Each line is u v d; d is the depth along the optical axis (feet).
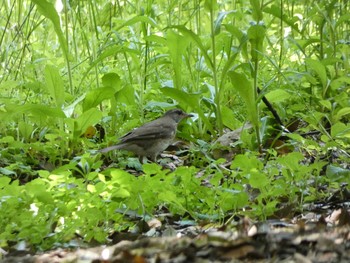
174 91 39.24
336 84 40.65
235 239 19.72
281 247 19.17
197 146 39.34
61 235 24.57
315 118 36.32
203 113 40.47
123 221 27.14
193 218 27.91
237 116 44.21
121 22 45.03
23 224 24.36
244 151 38.17
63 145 37.14
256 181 27.27
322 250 18.84
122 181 27.58
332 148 34.76
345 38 48.80
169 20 44.88
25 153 37.06
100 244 24.52
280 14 42.32
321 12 42.75
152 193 27.86
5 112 36.45
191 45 43.52
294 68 47.91
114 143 38.50
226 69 39.37
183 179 28.25
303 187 29.01
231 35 41.55
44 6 38.17
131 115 41.78
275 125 40.04
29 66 43.19
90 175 28.35
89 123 37.09
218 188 28.40
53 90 37.50
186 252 19.07
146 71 42.86
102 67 46.55
